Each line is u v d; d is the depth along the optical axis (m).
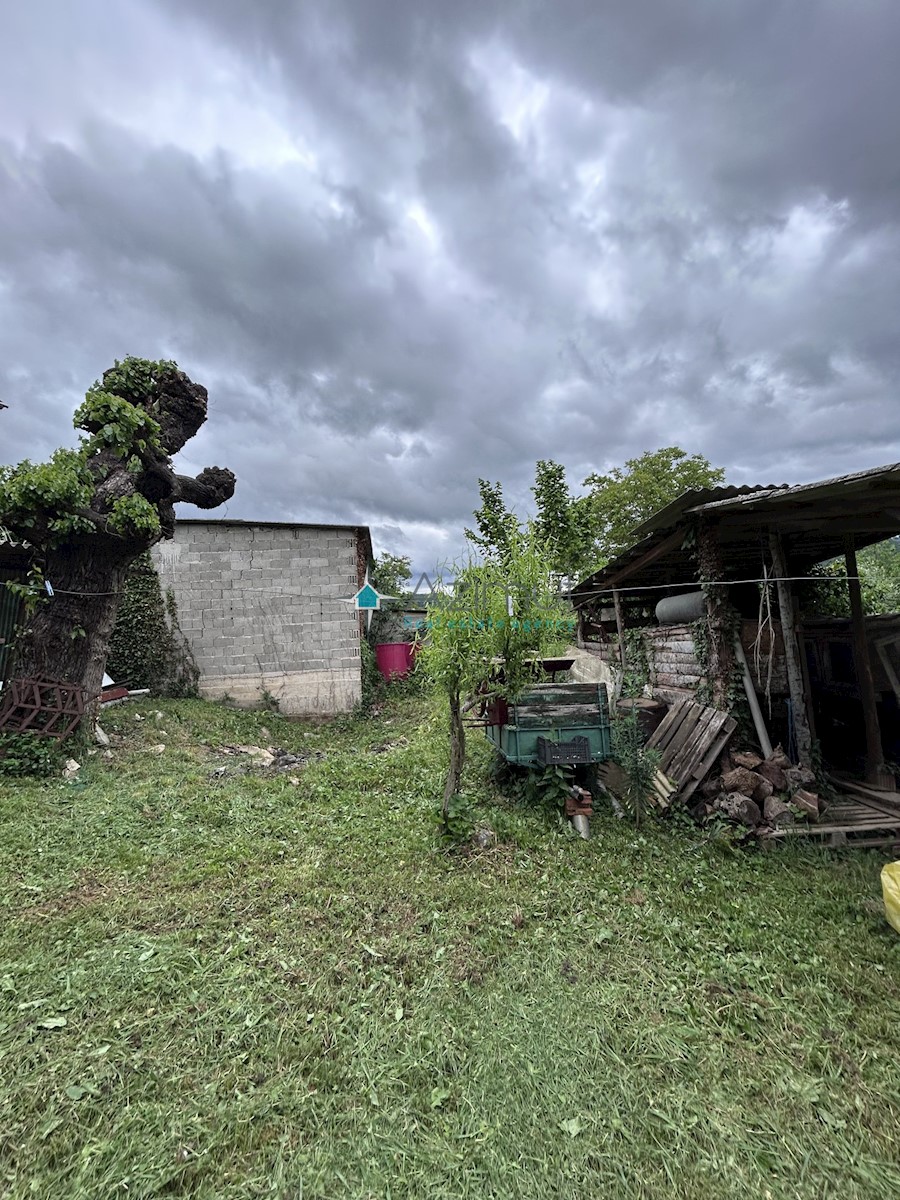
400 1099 2.14
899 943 3.23
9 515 6.70
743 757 5.44
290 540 11.68
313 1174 1.84
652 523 6.45
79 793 5.71
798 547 7.53
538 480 17.72
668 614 7.58
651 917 3.52
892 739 6.93
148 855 4.32
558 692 5.43
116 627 10.85
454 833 4.49
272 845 4.54
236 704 11.25
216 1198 1.76
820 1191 1.82
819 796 5.35
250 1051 2.37
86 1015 2.55
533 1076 2.25
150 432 7.38
